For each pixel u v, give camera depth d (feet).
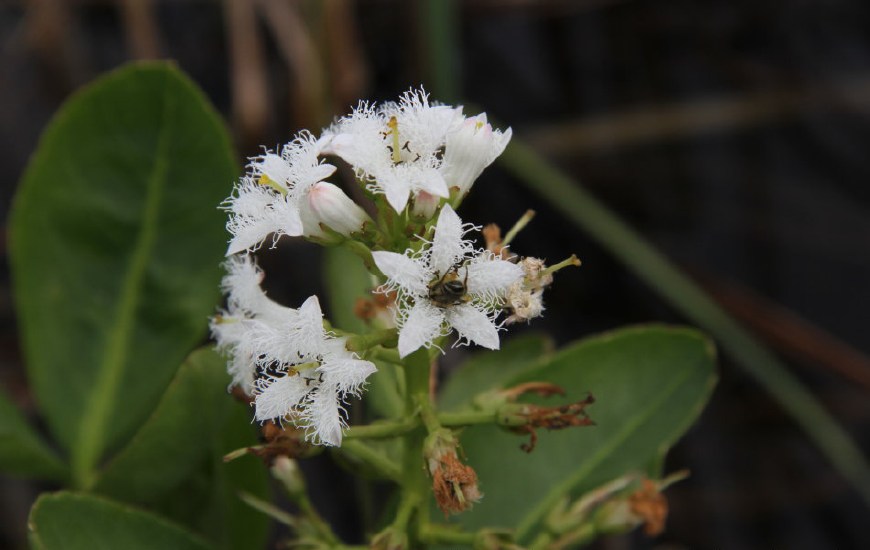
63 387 1.17
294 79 1.50
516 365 1.20
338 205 0.97
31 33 1.56
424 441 0.98
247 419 1.09
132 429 1.17
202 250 1.17
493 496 1.10
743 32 1.65
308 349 0.96
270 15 1.52
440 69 1.40
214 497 1.11
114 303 1.18
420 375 0.99
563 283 1.52
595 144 1.57
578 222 1.38
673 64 1.63
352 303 1.15
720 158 1.58
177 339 1.18
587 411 1.12
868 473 1.30
